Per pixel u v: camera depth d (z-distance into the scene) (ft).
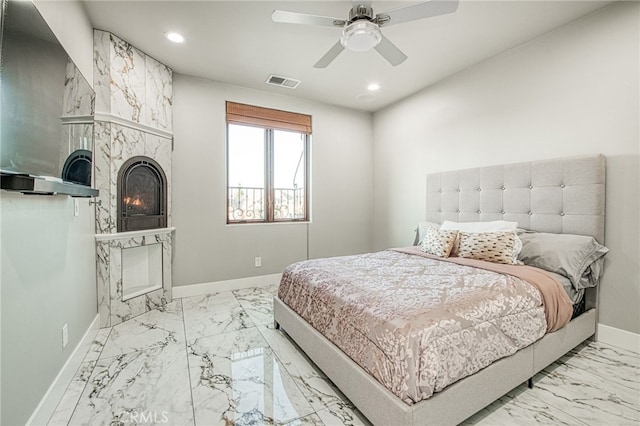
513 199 9.25
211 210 11.80
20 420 4.20
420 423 4.04
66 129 5.46
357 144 15.40
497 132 9.87
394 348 4.31
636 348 7.11
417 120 12.98
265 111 12.84
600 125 7.61
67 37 6.33
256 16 7.75
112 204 8.65
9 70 3.59
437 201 11.83
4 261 3.89
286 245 13.60
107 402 5.41
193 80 11.30
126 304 9.10
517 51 9.27
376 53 9.57
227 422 4.93
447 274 6.84
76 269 6.68
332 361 5.64
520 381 5.41
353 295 5.75
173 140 10.94
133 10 7.51
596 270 7.40
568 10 7.54
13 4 3.64
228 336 8.09
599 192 7.47
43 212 5.02
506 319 5.25
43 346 4.93
